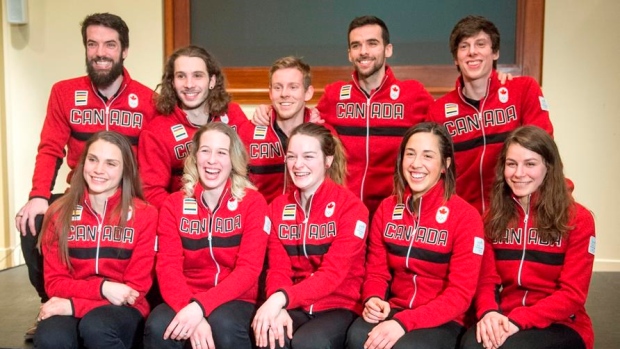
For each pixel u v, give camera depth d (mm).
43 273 2480
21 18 3811
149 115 2695
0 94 3938
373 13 3619
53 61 3875
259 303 2363
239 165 2291
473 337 1990
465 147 2609
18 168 3988
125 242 2271
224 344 2059
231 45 3771
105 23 2580
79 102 2666
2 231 4027
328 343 1998
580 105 3488
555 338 1941
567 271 2037
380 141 2746
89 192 2301
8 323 2561
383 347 1946
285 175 2598
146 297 2467
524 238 2111
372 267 2242
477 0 3518
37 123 3936
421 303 2131
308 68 2643
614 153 3492
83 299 2201
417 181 2145
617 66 3432
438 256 2131
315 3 3664
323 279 2129
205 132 2260
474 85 2553
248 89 3729
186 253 2252
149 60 3789
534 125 2268
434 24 3568
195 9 3771
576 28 3438
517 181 2084
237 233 2248
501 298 2178
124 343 2135
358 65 2709
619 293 3033
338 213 2230
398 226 2205
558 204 2059
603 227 3545
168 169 2594
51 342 2078
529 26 3453
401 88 2758
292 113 2568
